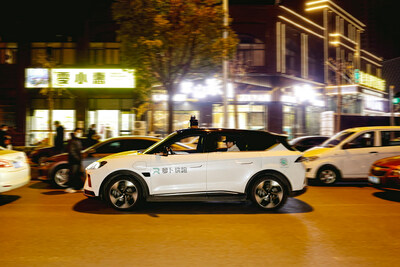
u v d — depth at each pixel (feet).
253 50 71.26
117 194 20.33
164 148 20.49
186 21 32.86
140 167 20.10
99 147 28.81
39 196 25.80
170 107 37.24
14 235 15.81
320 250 13.94
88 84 60.85
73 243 14.69
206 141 21.02
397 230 16.92
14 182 22.22
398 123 74.59
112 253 13.46
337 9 97.04
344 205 22.77
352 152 30.40
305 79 79.00
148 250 13.84
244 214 20.17
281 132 70.79
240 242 14.96
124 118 63.05
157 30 32.86
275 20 71.67
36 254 13.30
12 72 62.75
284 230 16.87
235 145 21.01
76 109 62.13
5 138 43.04
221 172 20.13
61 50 63.62
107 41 63.41
